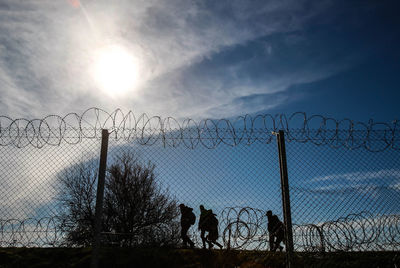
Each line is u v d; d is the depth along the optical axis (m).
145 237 5.58
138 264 4.93
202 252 5.33
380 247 4.16
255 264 4.44
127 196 14.54
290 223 4.12
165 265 4.97
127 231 13.94
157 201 14.33
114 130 4.52
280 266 4.37
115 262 4.88
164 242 5.79
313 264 4.24
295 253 4.11
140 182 15.03
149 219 13.91
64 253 5.29
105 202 14.89
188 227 6.10
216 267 4.71
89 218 13.82
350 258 4.45
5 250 5.29
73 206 13.82
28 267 4.86
